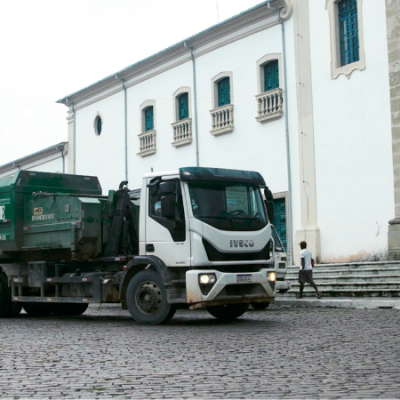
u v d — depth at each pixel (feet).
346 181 66.80
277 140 74.43
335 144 68.08
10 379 20.72
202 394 17.92
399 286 54.13
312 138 70.38
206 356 24.72
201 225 36.19
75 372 21.76
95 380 20.22
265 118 75.20
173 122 89.81
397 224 61.00
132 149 98.58
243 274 36.96
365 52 65.46
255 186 39.60
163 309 37.14
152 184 38.09
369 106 64.95
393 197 62.39
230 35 80.94
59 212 43.11
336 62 68.44
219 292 36.01
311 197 70.13
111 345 28.63
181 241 36.60
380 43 64.08
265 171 75.87
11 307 46.96
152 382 19.72
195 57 86.48
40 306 49.52
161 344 28.63
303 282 56.03
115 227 41.75
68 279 42.47
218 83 83.92
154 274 37.60
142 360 24.08
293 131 72.59
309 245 69.51
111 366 22.84
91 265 43.19
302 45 71.92
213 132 82.33
